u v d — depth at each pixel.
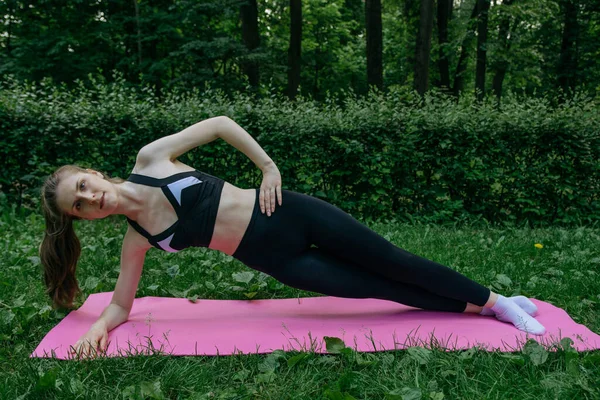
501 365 2.17
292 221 2.64
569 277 3.43
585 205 5.59
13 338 2.62
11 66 14.37
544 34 17.52
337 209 2.70
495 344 2.40
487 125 5.59
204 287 3.48
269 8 18.73
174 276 3.65
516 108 5.70
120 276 2.74
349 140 5.67
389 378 2.08
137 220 2.64
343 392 2.00
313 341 2.42
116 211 2.61
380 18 11.93
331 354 2.35
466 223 5.55
